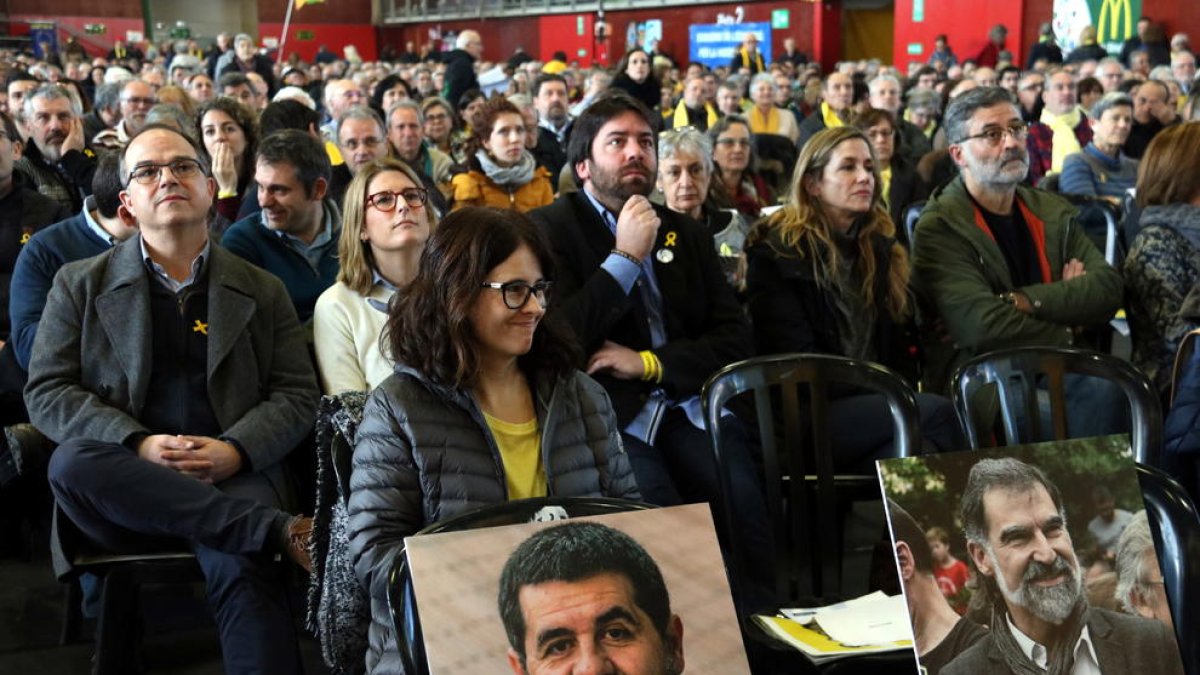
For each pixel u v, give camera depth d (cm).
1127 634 150
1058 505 153
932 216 346
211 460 260
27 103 505
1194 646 168
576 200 307
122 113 637
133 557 250
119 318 269
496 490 187
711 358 295
